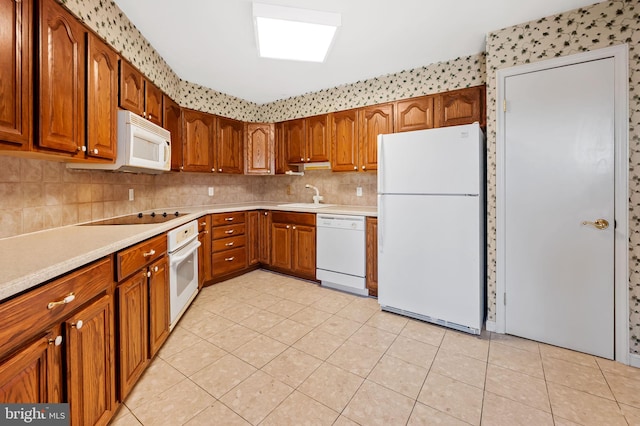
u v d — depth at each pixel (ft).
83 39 5.21
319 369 5.93
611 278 6.30
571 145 6.57
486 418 4.66
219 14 6.66
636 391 5.29
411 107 9.67
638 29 5.90
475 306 7.30
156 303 6.09
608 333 6.35
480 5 6.34
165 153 8.29
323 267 10.76
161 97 8.80
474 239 7.24
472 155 7.21
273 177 14.76
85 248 4.14
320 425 4.52
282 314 8.51
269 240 12.32
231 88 11.57
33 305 2.99
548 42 6.72
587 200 6.47
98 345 4.08
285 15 6.44
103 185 7.47
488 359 6.32
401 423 4.57
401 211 8.19
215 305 9.11
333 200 12.66
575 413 4.77
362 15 6.74
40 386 3.11
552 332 6.93
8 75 3.70
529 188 7.05
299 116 12.55
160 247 6.31
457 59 9.00
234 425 4.51
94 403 3.98
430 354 6.50
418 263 8.00
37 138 4.18
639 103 5.92
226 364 6.08
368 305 9.22
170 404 4.93
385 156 8.36
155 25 7.10
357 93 10.89
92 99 5.44
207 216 10.50
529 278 7.14
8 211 4.83
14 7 3.77
